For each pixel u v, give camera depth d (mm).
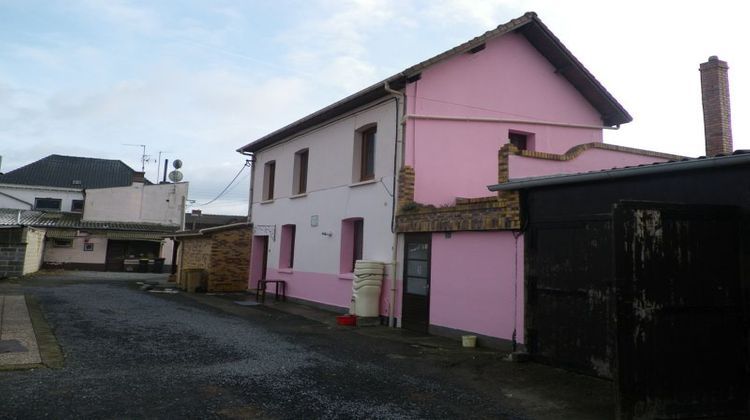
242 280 19906
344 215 14164
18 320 10672
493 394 6203
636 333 5070
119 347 8383
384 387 6402
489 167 12922
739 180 5531
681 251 5309
